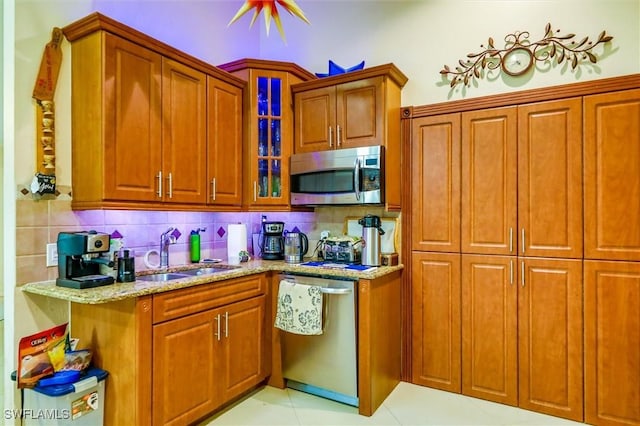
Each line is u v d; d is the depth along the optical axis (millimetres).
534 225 2447
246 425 2273
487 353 2586
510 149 2520
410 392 2711
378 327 2504
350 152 2695
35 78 1972
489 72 2633
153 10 2670
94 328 1999
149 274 2463
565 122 2367
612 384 2248
